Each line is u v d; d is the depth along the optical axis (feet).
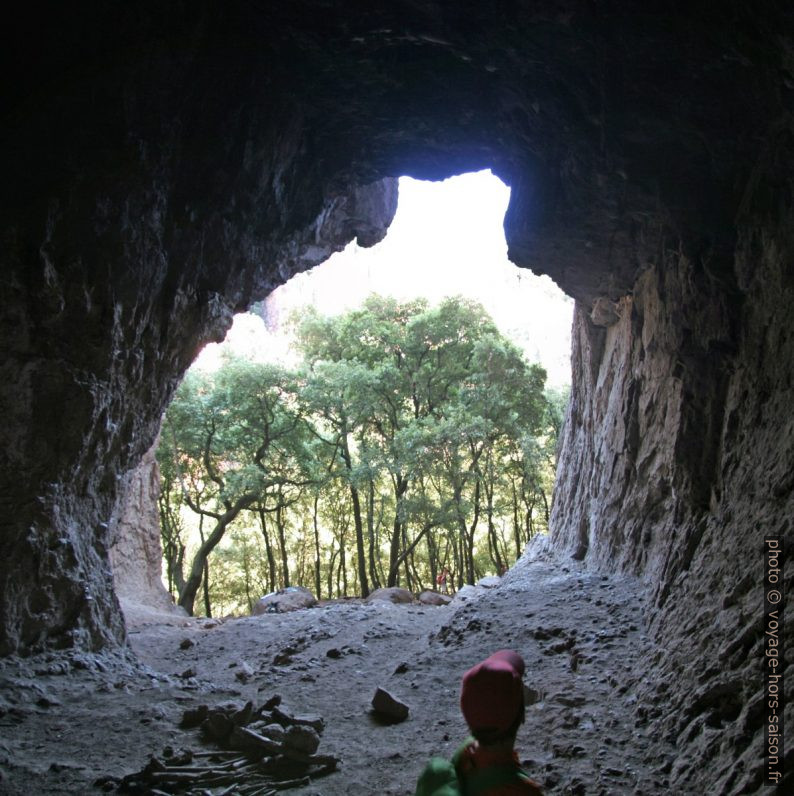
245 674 30.83
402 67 30.81
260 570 115.85
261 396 93.66
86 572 29.96
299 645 37.78
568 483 56.59
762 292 24.00
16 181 25.21
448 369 98.17
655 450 35.37
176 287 32.83
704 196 26.48
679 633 22.82
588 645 28.04
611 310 44.52
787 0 16.62
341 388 92.68
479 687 8.33
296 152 36.45
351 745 21.85
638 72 23.30
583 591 35.78
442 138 36.55
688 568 27.07
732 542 22.18
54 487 28.09
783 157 21.85
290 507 110.11
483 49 27.07
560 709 22.81
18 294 25.53
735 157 24.70
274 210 37.37
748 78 21.17
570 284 42.29
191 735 21.95
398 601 67.62
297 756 20.11
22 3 24.17
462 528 89.86
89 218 26.86
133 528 66.03
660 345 34.30
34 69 25.30
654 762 18.20
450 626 35.04
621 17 21.57
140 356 31.76
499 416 89.92
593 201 32.12
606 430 44.29
